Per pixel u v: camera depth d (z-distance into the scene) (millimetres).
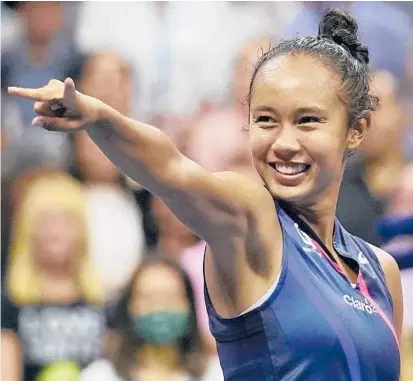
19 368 14672
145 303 14500
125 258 15047
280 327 6402
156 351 14422
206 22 15719
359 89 7133
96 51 15703
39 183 15211
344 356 6488
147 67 15680
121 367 14414
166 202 6156
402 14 16094
